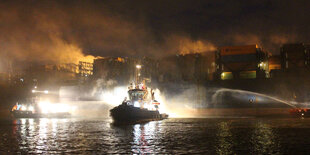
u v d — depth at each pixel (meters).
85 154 15.03
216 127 28.55
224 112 63.50
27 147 17.20
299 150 15.70
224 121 36.81
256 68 72.00
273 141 18.83
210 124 32.25
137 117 35.72
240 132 23.94
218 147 16.78
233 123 33.25
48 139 20.50
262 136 21.28
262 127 27.92
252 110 63.28
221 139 19.95
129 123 34.12
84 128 28.17
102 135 22.56
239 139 19.88
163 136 21.80
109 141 19.36
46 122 36.47
